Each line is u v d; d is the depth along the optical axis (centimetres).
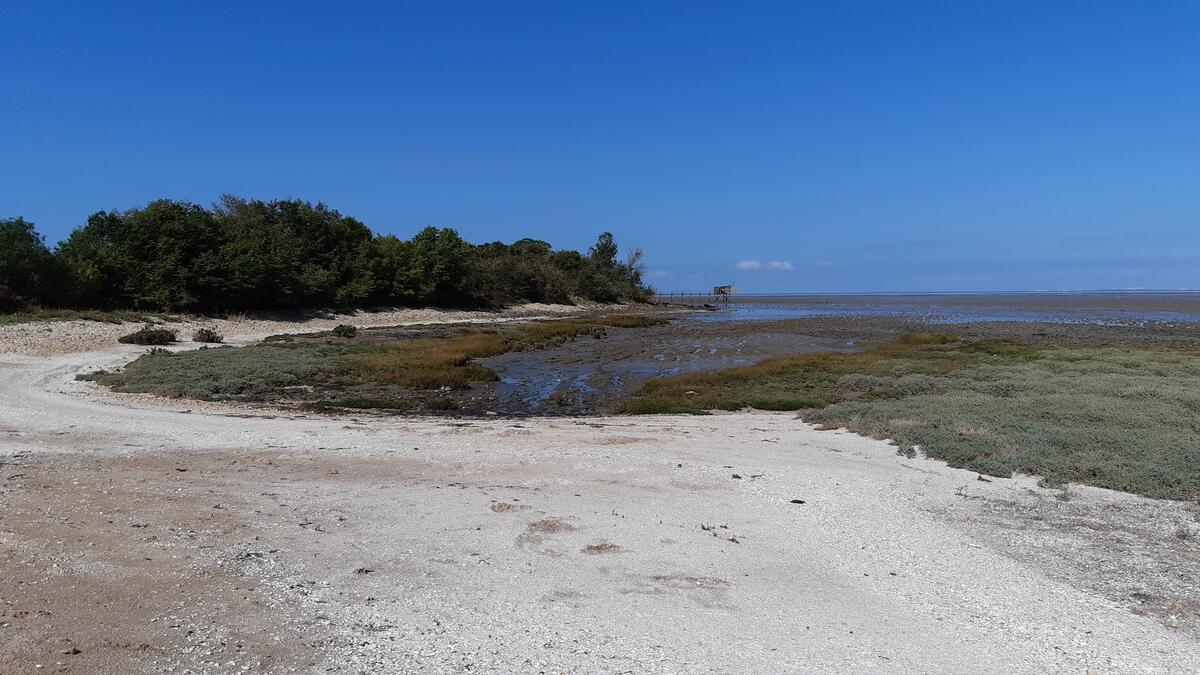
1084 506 1230
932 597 846
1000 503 1250
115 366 3170
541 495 1274
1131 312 10444
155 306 5316
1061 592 863
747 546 1024
